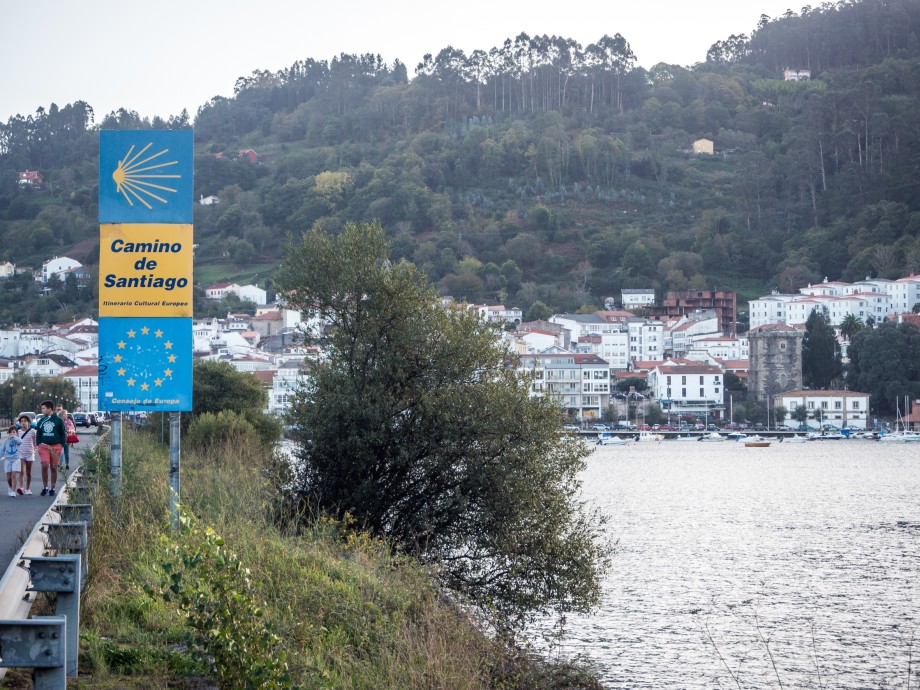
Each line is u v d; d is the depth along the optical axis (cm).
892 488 10219
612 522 6919
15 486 2697
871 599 4034
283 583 1485
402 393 2541
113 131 1798
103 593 1361
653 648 3039
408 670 1305
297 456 2544
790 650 3161
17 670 1009
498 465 2433
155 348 1819
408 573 1789
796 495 9344
